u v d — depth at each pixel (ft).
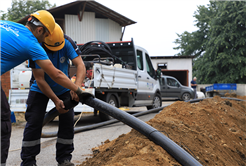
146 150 7.89
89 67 22.72
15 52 6.86
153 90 32.81
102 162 8.65
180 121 12.96
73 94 8.76
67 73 10.46
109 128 20.63
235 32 91.04
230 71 91.56
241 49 90.74
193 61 118.62
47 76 9.30
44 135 14.48
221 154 11.71
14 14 98.22
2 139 6.98
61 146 9.93
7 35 6.80
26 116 9.40
